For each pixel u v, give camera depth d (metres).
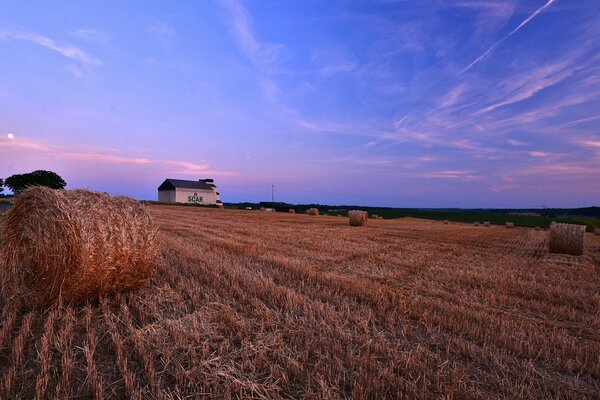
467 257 12.59
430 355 4.35
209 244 12.32
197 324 4.88
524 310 6.47
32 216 5.71
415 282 8.14
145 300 5.78
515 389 3.65
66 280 5.39
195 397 3.35
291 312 5.57
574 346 4.73
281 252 11.41
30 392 3.36
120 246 5.90
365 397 3.41
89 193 6.11
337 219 36.50
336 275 8.27
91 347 4.20
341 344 4.60
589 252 16.47
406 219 54.59
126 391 3.36
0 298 5.96
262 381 3.68
